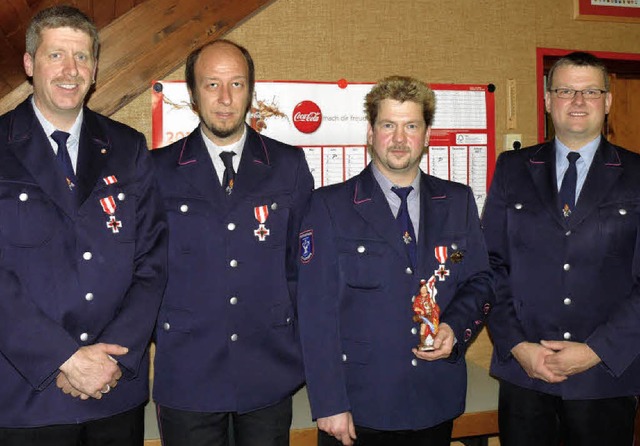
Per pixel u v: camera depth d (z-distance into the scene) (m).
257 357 1.80
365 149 2.60
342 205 1.81
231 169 1.85
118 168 1.77
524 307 1.91
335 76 2.57
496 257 1.98
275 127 2.51
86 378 1.57
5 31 2.21
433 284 1.73
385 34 2.61
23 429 1.61
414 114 1.72
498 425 2.04
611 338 1.77
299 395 2.39
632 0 2.84
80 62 1.66
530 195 1.96
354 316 1.76
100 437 1.67
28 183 1.64
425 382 1.74
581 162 1.93
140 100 2.41
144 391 1.75
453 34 2.68
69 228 1.66
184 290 1.80
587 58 1.88
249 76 1.87
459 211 1.86
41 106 1.70
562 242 1.88
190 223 1.80
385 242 1.77
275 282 1.85
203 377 1.76
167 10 2.37
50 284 1.62
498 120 2.75
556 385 1.84
